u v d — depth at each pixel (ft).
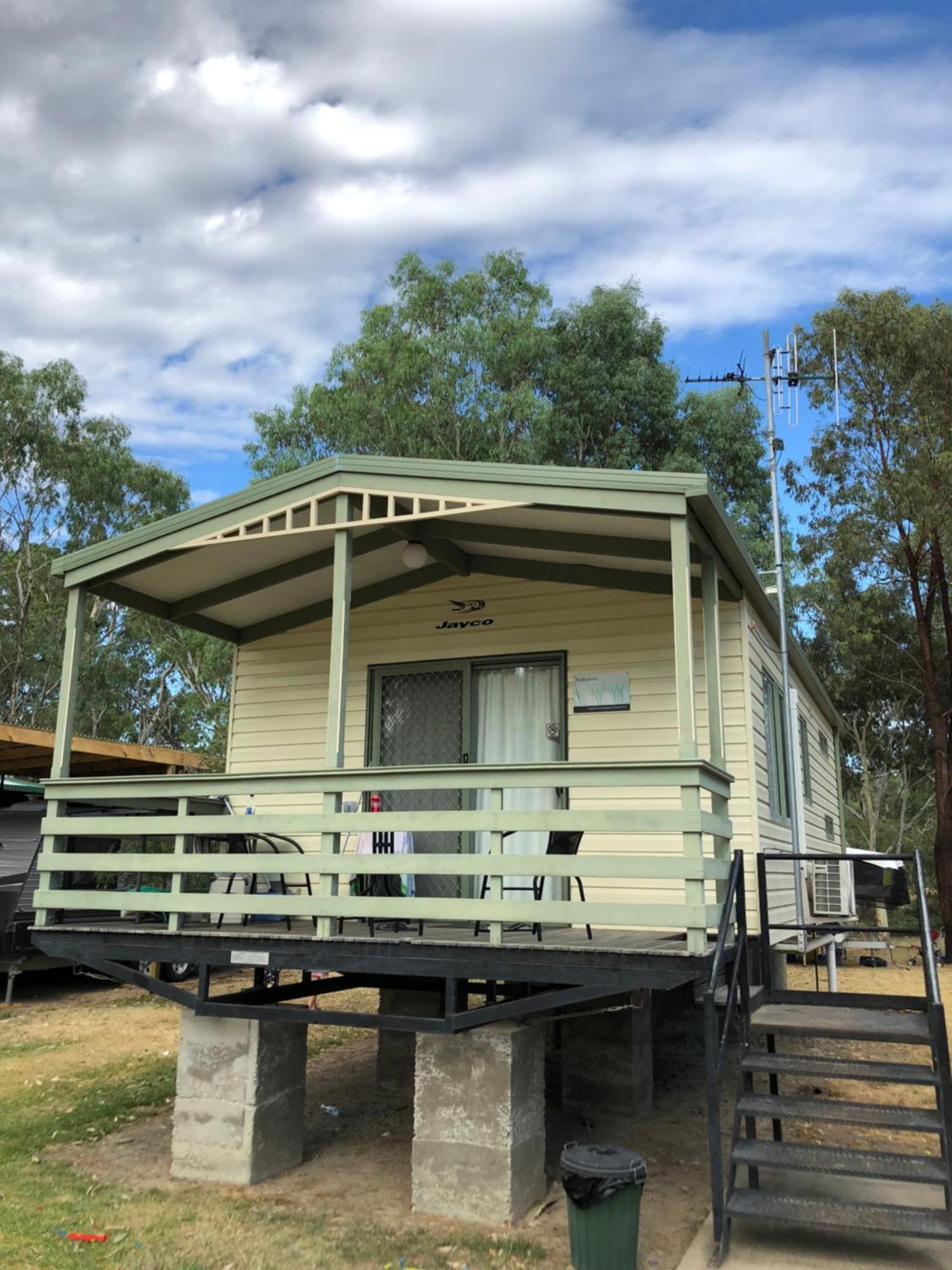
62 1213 16.12
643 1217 16.26
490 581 27.07
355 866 18.20
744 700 24.02
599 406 79.41
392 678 27.91
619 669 25.31
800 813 31.73
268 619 29.55
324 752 28.27
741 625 24.32
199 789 19.92
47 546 88.22
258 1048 18.29
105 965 20.08
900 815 102.94
